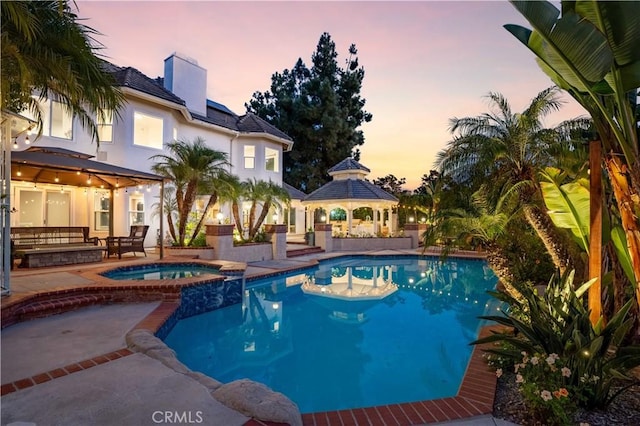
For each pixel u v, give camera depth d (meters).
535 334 4.90
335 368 6.66
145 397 3.81
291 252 20.19
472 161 9.22
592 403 4.05
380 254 22.03
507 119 8.57
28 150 13.20
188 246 15.52
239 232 18.52
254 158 24.86
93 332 6.12
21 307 6.77
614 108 5.11
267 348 7.68
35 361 4.80
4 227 6.88
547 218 8.09
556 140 8.34
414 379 6.21
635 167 4.41
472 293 12.88
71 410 3.51
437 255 21.67
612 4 3.93
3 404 3.62
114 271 11.34
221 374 6.40
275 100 44.47
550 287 6.25
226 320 9.52
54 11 5.87
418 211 32.78
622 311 4.60
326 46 45.91
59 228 13.48
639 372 4.95
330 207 26.59
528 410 4.11
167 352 5.17
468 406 4.28
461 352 7.45
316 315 10.05
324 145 41.81
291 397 5.57
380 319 9.73
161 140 18.70
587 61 4.16
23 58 5.91
